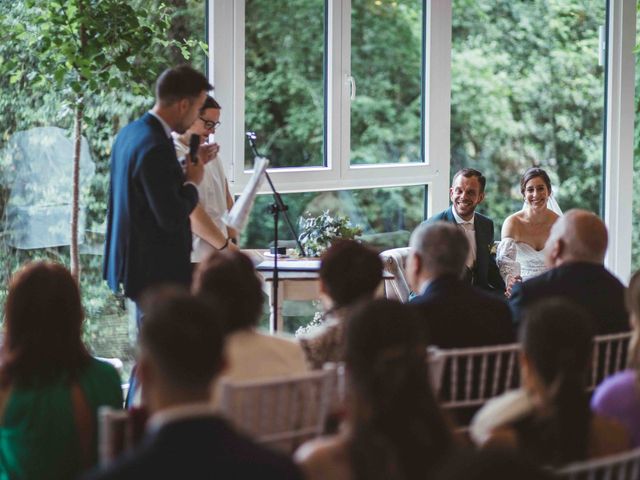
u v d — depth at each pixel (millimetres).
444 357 3262
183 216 4844
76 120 5879
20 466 3273
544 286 4047
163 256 4895
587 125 8406
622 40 8430
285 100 6992
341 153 7250
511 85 8039
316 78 7125
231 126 6711
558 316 2635
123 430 2750
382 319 2488
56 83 5801
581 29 8297
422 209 7773
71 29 5691
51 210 6195
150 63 5949
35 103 6070
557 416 2570
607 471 2352
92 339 6367
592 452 2646
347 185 7297
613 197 8586
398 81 7523
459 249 3791
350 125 7301
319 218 6520
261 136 6902
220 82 6613
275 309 5641
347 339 2510
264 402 2873
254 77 6840
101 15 5715
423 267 3818
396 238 7648
